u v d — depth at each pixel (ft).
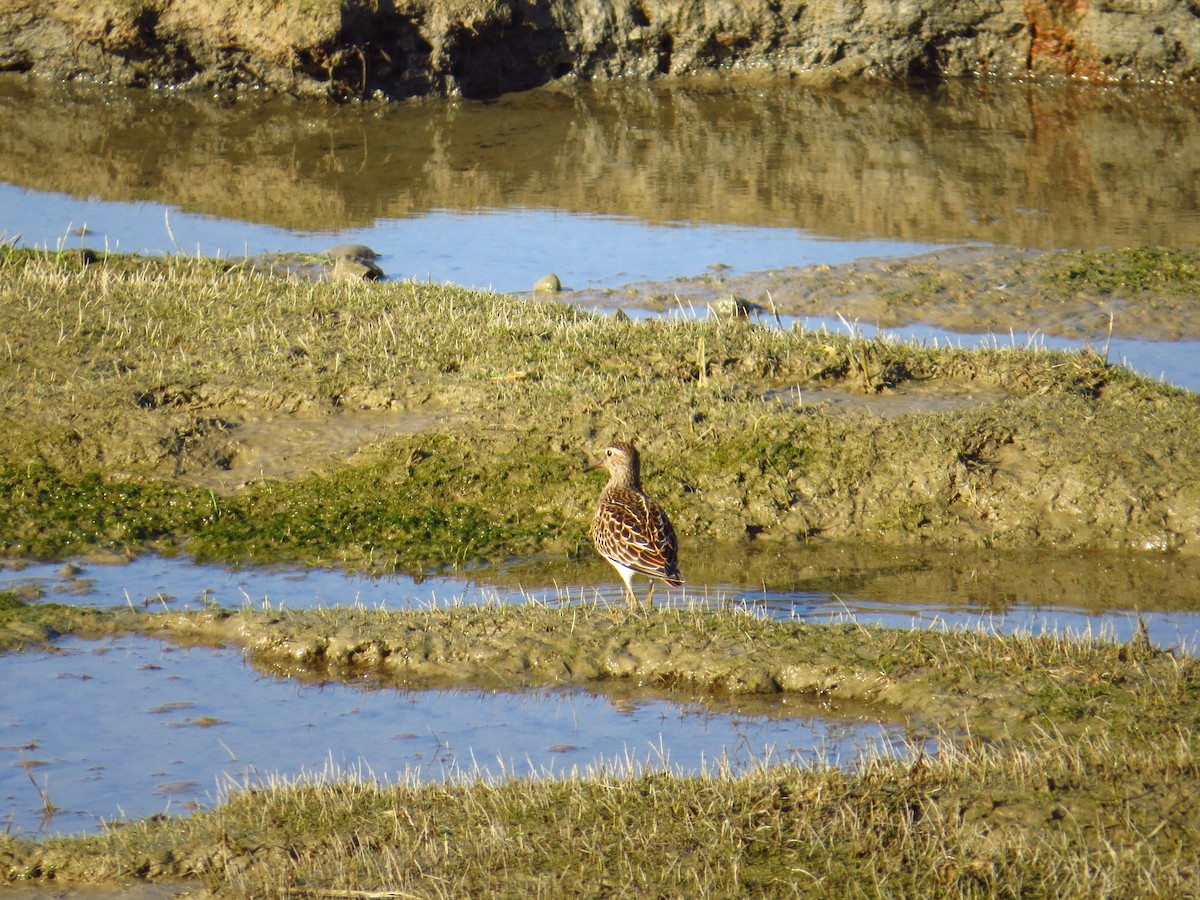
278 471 50.67
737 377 55.93
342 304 64.08
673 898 26.22
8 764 32.86
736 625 38.22
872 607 42.01
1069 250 80.53
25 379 55.31
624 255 80.53
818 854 27.43
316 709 35.68
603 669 36.94
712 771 31.53
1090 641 36.35
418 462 50.47
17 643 39.14
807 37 132.36
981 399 53.93
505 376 55.16
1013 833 27.53
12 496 48.98
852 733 33.45
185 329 60.49
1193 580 44.27
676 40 132.46
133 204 89.81
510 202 92.53
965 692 34.12
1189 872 25.96
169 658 38.52
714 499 48.80
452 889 26.71
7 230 81.76
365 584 44.32
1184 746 29.60
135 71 124.98
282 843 28.66
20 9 125.70
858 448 49.83
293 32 119.65
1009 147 108.58
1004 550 46.78
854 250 81.30
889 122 117.91
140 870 28.25
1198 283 74.28
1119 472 48.26
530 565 45.88
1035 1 128.88
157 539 47.32
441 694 36.37
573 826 28.76
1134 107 121.80
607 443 50.67
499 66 128.98
